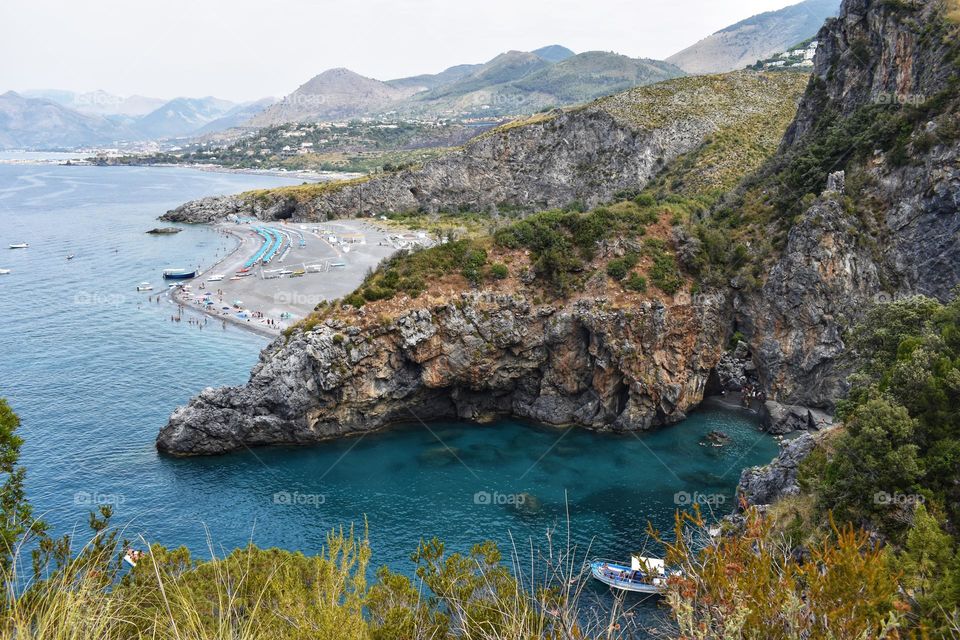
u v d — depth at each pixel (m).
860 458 38.03
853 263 78.62
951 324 44.72
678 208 96.56
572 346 81.31
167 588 15.64
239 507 61.75
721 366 88.19
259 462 71.12
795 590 10.83
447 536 56.69
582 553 53.03
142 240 194.25
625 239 85.44
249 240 189.75
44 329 112.56
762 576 10.78
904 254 76.00
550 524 58.25
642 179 167.12
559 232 87.44
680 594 11.45
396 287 81.62
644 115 178.12
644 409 79.00
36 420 78.31
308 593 21.19
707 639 10.22
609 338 78.44
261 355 79.44
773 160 102.00
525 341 81.62
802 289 80.44
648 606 42.75
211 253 175.12
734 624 9.74
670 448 73.69
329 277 143.50
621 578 46.12
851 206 79.94
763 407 81.19
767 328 83.25
